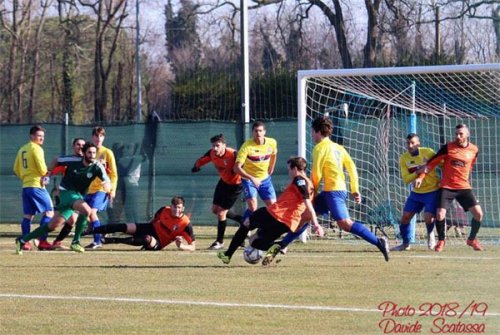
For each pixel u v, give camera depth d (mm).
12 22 96625
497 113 42656
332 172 27625
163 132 44500
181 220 34094
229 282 24547
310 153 41531
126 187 44438
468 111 42719
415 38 71500
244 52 45906
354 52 74000
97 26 90438
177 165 44312
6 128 47094
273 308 20453
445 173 33156
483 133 42625
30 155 35156
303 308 20422
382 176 41500
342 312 19938
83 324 18750
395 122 41906
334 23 72875
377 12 71750
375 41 71438
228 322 18859
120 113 88562
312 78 40156
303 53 75188
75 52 97750
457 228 39906
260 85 58281
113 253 33156
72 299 21859
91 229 34562
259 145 33938
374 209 41344
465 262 29125
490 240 38562
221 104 61625
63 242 39094
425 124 42188
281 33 76000
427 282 24297
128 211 44406
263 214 27422
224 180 35000
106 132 45125
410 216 33844
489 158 42375
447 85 42562
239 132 44000
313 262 29203
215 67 73812
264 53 82688
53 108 96312
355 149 41469
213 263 29266
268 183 34219
